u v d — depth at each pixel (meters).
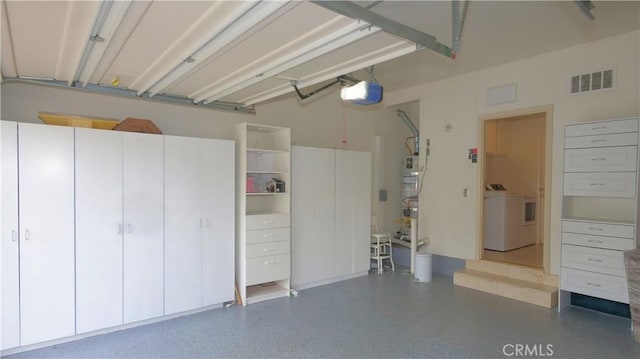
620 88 4.10
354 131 6.71
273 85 4.26
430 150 6.00
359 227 5.81
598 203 4.25
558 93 4.58
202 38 2.79
